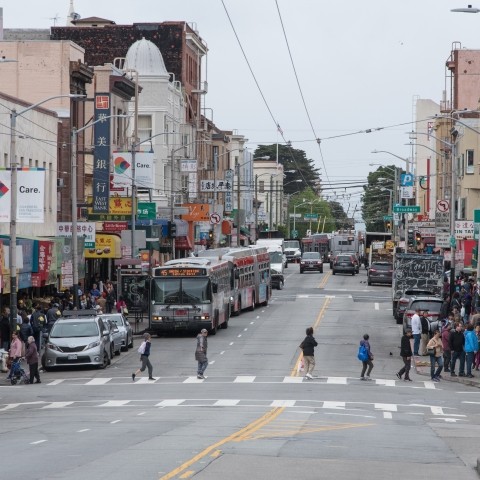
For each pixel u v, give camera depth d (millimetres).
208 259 82750
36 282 69438
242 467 26078
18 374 54750
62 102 95750
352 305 106312
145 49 134125
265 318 92688
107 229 97500
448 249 111688
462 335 58188
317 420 38844
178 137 144500
